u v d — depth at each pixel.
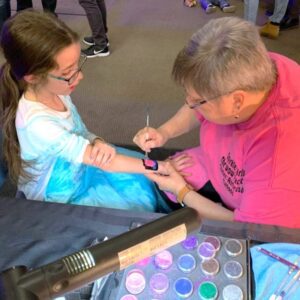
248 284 0.74
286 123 0.84
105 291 0.74
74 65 1.04
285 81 0.87
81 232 0.86
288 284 0.74
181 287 0.73
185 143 2.07
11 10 3.26
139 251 0.41
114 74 2.66
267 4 3.49
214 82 0.79
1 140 1.15
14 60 1.01
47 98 1.11
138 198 1.23
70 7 3.44
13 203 0.92
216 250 0.79
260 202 0.87
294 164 0.83
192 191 1.14
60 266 0.38
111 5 3.53
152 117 2.31
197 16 3.40
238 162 0.99
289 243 0.81
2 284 0.38
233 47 0.78
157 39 3.06
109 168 1.14
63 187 1.19
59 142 1.07
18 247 0.84
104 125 2.26
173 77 0.88
